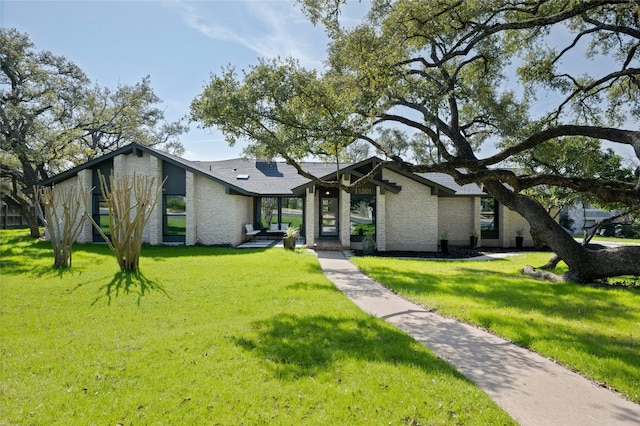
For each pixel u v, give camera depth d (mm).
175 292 8023
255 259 12992
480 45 12094
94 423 3051
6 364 4223
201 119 10531
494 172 8719
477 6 9234
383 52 8961
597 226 11438
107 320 6051
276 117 10383
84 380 3807
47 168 25094
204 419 3119
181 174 18328
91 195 18344
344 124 10266
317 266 12000
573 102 13156
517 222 20500
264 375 3949
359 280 9977
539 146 12031
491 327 5754
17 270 10414
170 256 13805
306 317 6176
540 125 12586
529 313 6566
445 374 4008
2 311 6520
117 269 10672
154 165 17844
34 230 19875
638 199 7699
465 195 19625
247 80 10219
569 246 9766
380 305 7293
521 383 3877
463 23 9406
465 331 5676
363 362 4305
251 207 22156
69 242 11016
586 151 11797
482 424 3057
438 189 17906
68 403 3355
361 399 3453
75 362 4277
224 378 3867
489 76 13359
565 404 3436
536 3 9336
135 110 29062
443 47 11781
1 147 17641
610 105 12977
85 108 23859
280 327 5598
